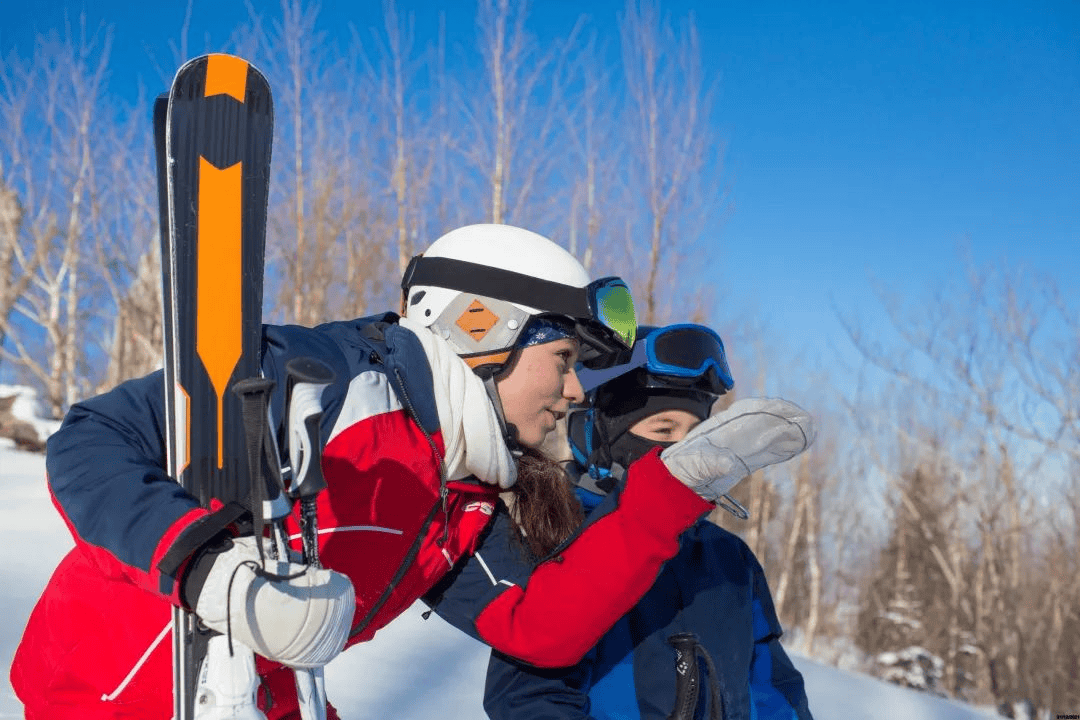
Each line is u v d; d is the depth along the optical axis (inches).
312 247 613.3
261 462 38.1
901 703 245.1
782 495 1047.0
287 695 51.1
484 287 59.2
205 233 44.3
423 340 55.2
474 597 59.2
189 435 42.4
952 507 808.9
